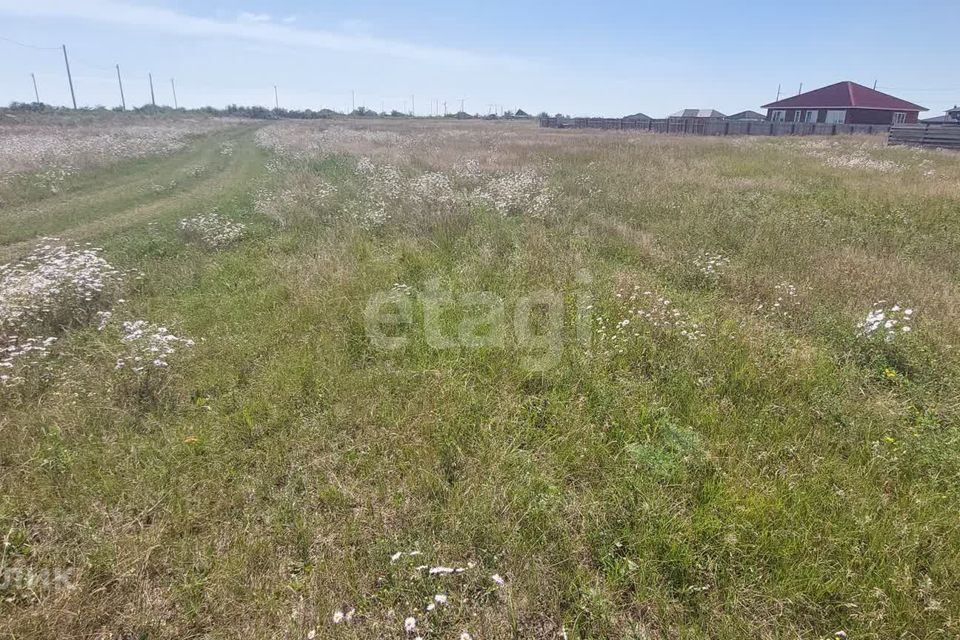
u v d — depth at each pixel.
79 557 2.62
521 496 2.95
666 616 2.36
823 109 39.88
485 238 7.66
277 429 3.59
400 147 19.72
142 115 44.62
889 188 10.80
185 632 2.33
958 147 19.72
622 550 2.69
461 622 2.37
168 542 2.72
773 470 3.17
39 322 5.02
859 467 3.13
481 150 18.86
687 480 3.06
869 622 2.26
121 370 4.11
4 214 10.06
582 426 3.51
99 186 13.38
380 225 8.69
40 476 3.09
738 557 2.59
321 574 2.57
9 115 33.91
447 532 2.78
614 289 5.72
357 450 3.40
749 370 4.11
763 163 14.99
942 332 4.71
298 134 27.33
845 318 4.98
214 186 13.83
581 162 15.45
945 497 2.87
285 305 5.47
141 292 6.16
